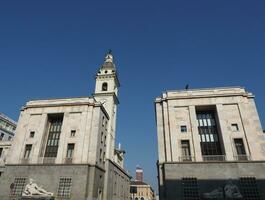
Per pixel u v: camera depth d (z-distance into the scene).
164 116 38.94
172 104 39.34
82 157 39.25
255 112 36.62
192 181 31.95
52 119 46.38
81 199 34.88
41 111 45.09
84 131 41.69
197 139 35.66
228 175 31.47
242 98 37.72
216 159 34.59
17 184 38.16
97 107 44.78
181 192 31.28
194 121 37.22
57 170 37.88
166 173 32.75
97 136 41.72
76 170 37.34
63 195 35.84
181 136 36.44
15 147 42.16
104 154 47.19
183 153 35.69
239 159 33.19
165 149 36.34
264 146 33.81
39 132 42.81
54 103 45.69
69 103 44.84
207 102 38.44
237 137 34.97
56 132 44.31
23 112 46.34
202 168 32.44
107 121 52.22
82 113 43.53
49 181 37.19
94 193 37.59
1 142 56.50
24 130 43.69
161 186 33.50
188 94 40.16
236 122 36.16
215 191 30.75
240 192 30.22
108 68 65.44
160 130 38.28
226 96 38.41
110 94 58.50
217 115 37.41
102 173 44.28
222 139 35.06
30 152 41.34
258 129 35.19
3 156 54.56
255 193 30.08
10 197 37.19
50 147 42.50
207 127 38.31
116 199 54.75
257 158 32.78
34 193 36.34
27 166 39.22
